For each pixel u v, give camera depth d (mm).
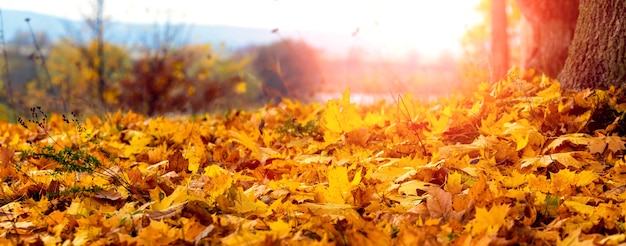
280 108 6875
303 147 4859
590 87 4871
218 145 4793
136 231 2865
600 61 4809
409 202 3145
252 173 4000
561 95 4762
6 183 4035
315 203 3148
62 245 2744
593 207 2938
